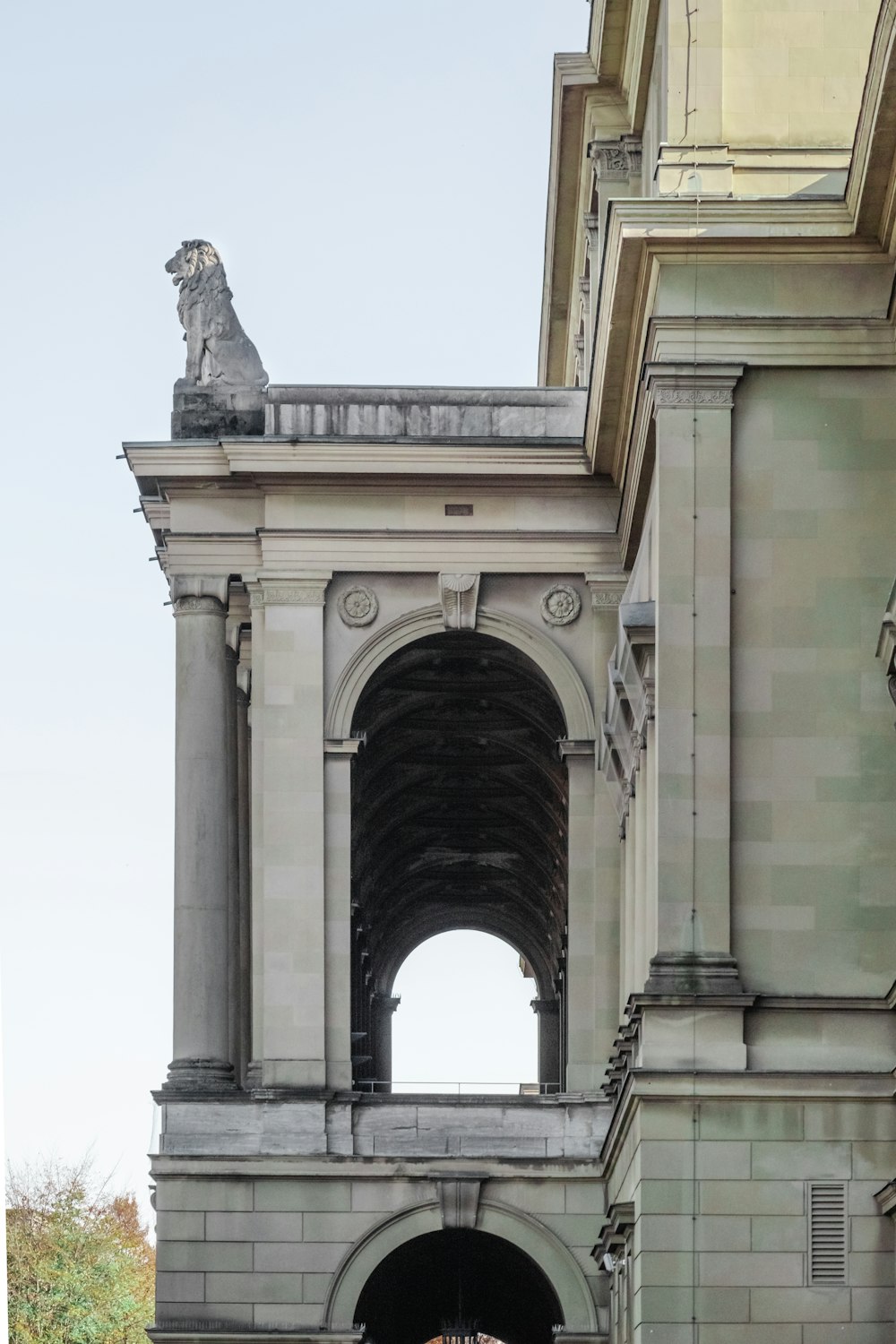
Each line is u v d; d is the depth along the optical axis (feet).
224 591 281.54
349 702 277.85
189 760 279.90
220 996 276.62
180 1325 265.13
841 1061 208.85
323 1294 266.57
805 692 214.69
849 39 230.48
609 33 273.33
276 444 277.03
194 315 290.35
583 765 279.08
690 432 217.15
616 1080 252.62
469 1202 269.44
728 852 212.23
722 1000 208.74
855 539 216.33
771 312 217.97
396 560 279.49
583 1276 269.23
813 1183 206.49
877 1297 205.26
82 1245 472.03
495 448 278.26
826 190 227.61
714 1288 205.16
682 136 228.84
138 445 279.90
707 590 215.51
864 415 217.77
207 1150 268.82
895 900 212.23
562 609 280.31
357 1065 346.95
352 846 343.26
